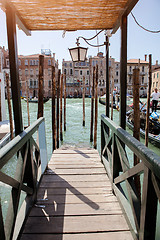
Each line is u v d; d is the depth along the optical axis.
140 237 1.40
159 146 6.46
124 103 2.40
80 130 9.85
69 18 2.57
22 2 2.02
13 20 1.99
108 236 1.74
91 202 2.29
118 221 1.94
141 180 4.43
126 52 2.36
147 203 1.26
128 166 1.86
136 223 1.53
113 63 45.03
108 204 2.24
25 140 1.81
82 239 1.71
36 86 45.06
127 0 2.05
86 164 3.56
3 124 7.75
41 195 2.45
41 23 2.71
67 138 8.35
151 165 1.13
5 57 44.50
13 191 1.60
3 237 1.19
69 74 46.72
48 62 43.97
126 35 2.34
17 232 1.64
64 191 2.55
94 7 2.22
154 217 1.27
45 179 2.93
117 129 2.10
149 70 5.35
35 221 1.93
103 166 3.45
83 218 1.99
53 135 5.21
